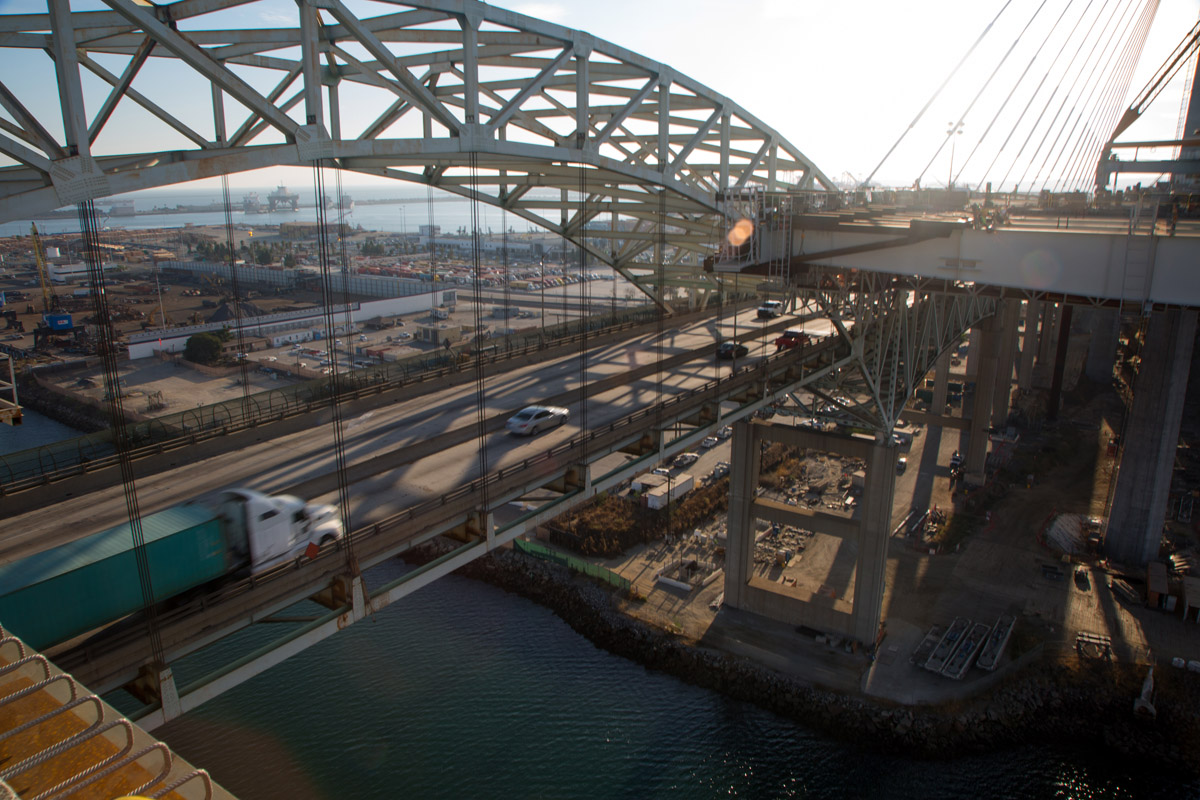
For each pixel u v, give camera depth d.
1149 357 55.69
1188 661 46.38
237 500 21.59
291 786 37.25
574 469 31.86
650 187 52.78
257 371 99.62
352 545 22.67
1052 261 30.48
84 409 86.31
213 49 27.75
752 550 53.28
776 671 46.06
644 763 39.91
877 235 34.44
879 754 40.88
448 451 34.84
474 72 32.97
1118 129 60.38
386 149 29.89
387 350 106.19
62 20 20.44
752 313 76.75
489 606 54.03
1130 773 39.81
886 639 49.28
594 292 150.12
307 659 47.22
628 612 51.88
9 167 20.77
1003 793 38.66
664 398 43.44
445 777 38.34
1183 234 30.47
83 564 17.45
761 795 38.28
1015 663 46.31
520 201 57.84
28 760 4.62
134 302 140.00
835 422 51.84
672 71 44.50
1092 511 67.44
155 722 18.09
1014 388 103.88
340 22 28.25
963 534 62.91
